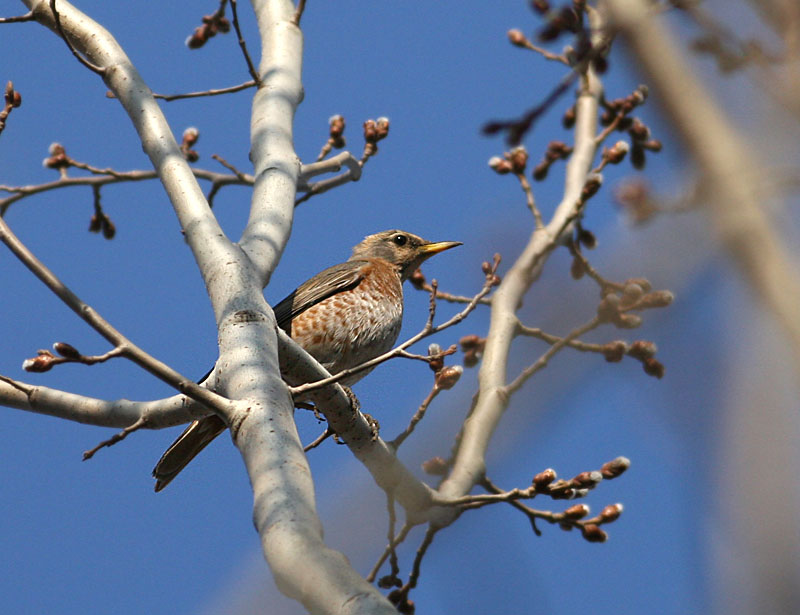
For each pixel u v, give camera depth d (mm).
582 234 14445
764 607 3822
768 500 4020
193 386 8797
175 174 11789
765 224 4789
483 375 12867
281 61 15047
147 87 13102
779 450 4137
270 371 9203
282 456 8102
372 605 6227
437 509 10867
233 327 9703
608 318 9734
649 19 5652
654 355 10602
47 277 9102
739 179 4996
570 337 6738
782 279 4582
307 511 7336
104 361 9125
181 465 12719
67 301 9172
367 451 10695
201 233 10984
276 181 12828
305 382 10688
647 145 15414
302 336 15227
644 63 5531
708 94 5379
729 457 4215
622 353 10688
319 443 11148
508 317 13609
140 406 10648
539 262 14109
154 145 12273
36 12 13977
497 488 11695
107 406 10742
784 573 3848
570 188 14961
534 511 11078
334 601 6355
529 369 9609
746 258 4727
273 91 14438
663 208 6230
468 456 11703
